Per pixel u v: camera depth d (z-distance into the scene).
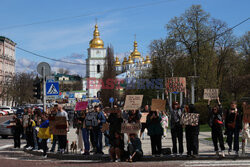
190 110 14.05
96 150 15.52
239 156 13.50
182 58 56.59
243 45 69.56
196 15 55.22
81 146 16.53
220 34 50.16
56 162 13.97
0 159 15.23
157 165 12.26
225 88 63.69
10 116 66.56
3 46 106.56
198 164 12.29
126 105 13.96
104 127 15.31
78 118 16.30
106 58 90.88
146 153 15.57
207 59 54.28
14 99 93.56
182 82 14.94
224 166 11.65
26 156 16.52
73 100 68.06
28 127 18.52
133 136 13.64
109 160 14.24
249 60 66.12
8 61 111.81
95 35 144.88
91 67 142.25
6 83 90.88
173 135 14.36
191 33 54.72
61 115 15.62
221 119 13.66
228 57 57.59
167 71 59.47
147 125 14.20
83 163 13.52
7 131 28.30
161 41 61.50
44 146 15.96
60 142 15.95
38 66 20.08
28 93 93.94
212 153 14.66
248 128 14.03
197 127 13.70
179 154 14.11
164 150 14.41
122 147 13.80
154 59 61.84
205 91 14.32
